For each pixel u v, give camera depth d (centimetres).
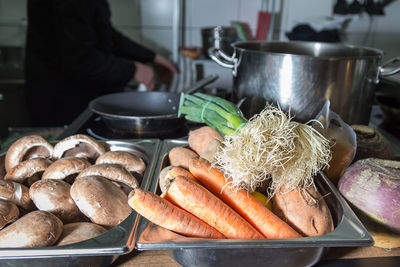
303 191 70
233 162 72
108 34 205
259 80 98
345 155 80
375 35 316
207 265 60
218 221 66
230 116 84
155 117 106
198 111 93
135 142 100
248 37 312
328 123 83
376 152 87
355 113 99
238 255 58
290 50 136
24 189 75
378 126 131
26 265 57
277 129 74
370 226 67
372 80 98
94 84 206
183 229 64
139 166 86
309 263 61
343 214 64
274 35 315
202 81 139
